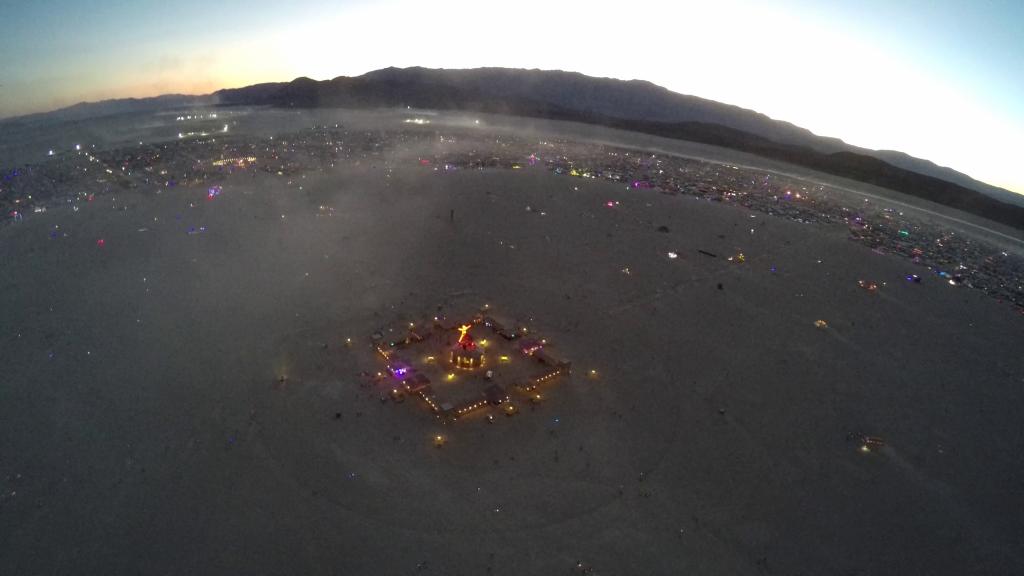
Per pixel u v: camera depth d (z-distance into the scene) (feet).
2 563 140.77
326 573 142.61
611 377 230.68
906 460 200.54
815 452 199.72
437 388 212.23
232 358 225.35
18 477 166.71
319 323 252.21
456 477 175.63
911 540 166.71
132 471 171.12
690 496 175.32
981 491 189.16
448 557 148.77
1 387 202.49
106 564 142.10
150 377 212.43
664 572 148.46
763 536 163.22
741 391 229.45
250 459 177.68
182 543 148.87
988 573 158.10
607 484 177.06
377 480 172.35
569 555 151.43
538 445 191.21
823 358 258.98
